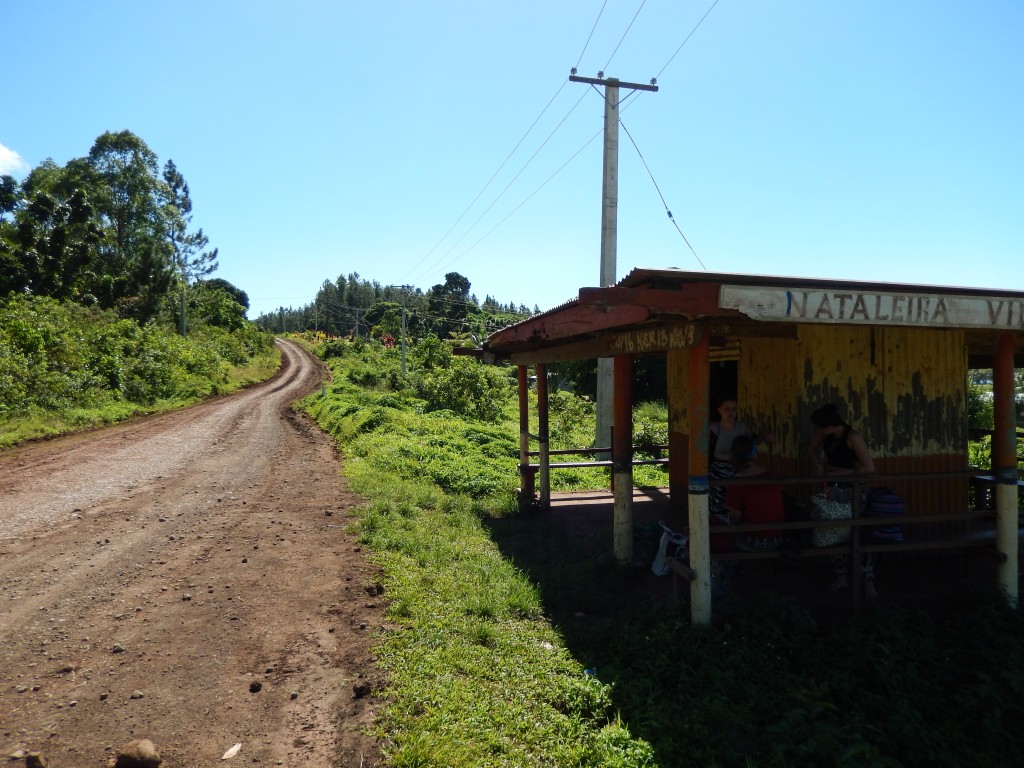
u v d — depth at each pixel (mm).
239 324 71188
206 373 37812
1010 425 5395
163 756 3529
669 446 9578
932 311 4535
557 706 4039
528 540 7836
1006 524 5395
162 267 52688
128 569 6633
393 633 4961
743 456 5453
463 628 5074
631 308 4551
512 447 17438
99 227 46219
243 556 7035
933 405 6559
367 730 3689
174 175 76938
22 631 5141
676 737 3695
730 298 4203
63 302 37781
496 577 6332
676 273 4066
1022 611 5203
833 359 6340
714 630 4875
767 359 6922
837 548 5273
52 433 17766
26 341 23062
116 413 22172
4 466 12984
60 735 3727
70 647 4863
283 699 4109
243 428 20656
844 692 4273
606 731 3658
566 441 19297
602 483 12547
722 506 5703
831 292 4328
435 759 3395
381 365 52156
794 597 5492
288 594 5902
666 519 8602
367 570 6523
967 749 3783
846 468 5523
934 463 6570
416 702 3957
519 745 3574
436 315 75750
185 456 14617
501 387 33094
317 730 3760
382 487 10281
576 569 6500
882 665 4445
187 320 57781
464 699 3992
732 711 3980
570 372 31453
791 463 6539
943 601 5512
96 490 10695
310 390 38594
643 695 4156
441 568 6590
